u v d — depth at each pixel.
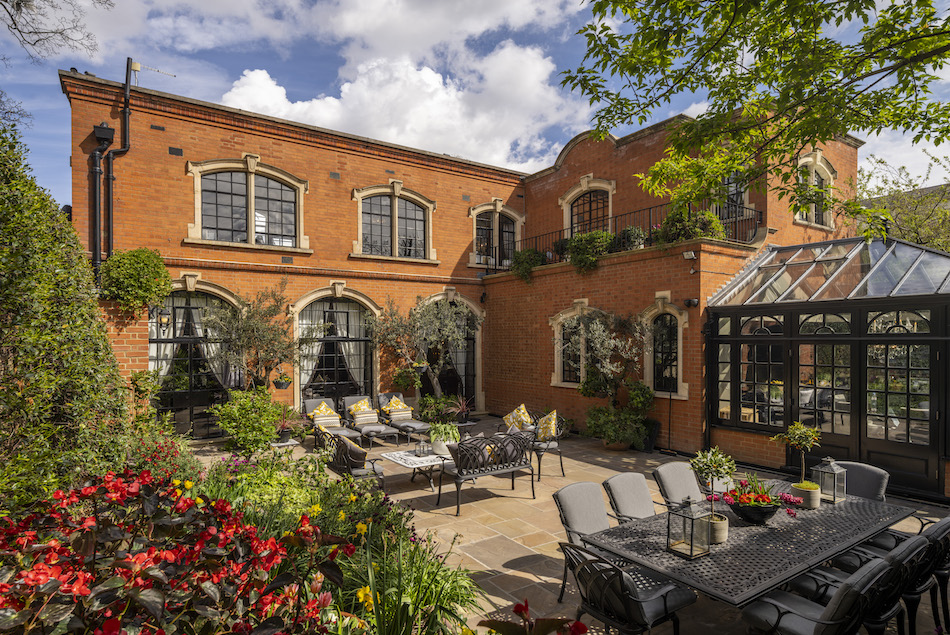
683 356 10.02
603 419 10.49
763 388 9.14
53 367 4.59
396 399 12.49
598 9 4.79
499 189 15.89
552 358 13.13
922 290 7.41
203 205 11.44
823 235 12.50
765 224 10.92
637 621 3.27
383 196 13.88
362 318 13.59
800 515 4.36
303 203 12.49
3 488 3.66
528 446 7.56
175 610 1.92
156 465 5.32
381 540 3.95
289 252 12.25
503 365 14.79
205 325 10.77
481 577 4.84
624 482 4.95
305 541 2.47
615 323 11.12
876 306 7.76
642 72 5.24
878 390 7.78
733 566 3.34
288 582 2.10
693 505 4.11
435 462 7.14
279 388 11.59
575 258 12.05
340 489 5.05
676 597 3.57
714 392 9.77
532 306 13.80
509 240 16.28
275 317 12.16
